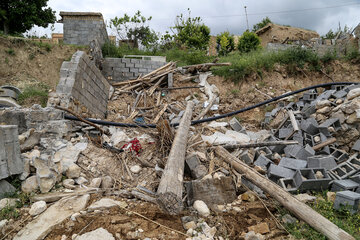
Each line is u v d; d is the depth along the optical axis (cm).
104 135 646
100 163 512
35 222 344
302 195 451
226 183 434
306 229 365
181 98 1103
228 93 1120
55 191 420
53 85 1127
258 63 1179
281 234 365
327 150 613
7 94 824
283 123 749
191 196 420
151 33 2086
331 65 1223
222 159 534
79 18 1446
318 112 712
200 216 387
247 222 385
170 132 563
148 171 498
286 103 1043
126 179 480
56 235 328
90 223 346
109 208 383
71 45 1273
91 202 403
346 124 638
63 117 587
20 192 408
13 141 407
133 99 1091
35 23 1703
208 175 455
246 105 1048
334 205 429
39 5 1700
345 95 727
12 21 1623
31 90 948
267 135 705
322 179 475
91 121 675
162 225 354
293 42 1642
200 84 1150
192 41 1936
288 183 498
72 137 599
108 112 996
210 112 1018
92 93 847
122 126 710
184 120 663
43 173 423
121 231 335
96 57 1193
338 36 1712
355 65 1223
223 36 1995
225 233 354
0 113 502
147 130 727
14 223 345
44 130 529
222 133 760
